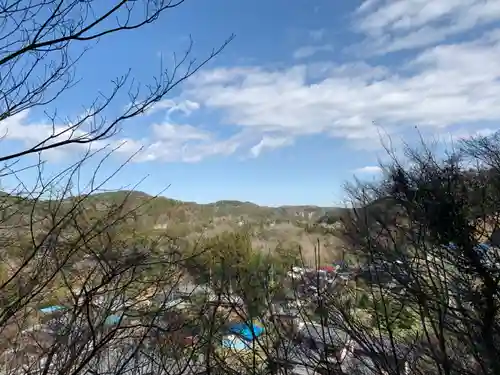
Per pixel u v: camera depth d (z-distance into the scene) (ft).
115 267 8.22
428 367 8.89
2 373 8.21
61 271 8.43
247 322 8.52
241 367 8.56
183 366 8.61
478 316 9.91
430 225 10.89
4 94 8.40
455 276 10.89
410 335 8.93
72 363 7.89
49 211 8.45
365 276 9.15
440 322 8.36
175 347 8.66
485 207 12.42
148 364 8.61
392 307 9.09
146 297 8.63
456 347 9.60
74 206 8.54
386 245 9.50
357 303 8.93
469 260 11.06
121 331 8.38
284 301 8.77
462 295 10.12
